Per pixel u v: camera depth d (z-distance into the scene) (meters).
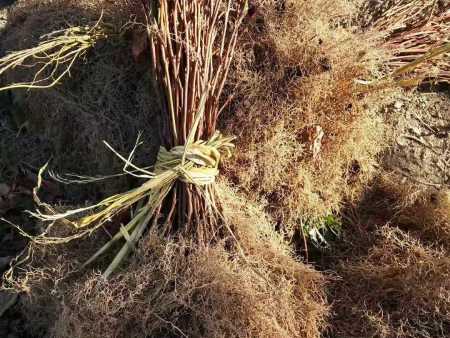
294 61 0.55
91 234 0.51
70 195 0.61
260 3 0.57
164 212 0.50
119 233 0.49
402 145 0.60
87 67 0.62
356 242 0.57
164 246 0.47
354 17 0.62
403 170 0.59
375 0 0.63
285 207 0.55
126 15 0.60
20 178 0.64
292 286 0.49
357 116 0.57
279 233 0.55
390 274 0.52
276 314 0.46
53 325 0.50
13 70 0.66
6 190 0.63
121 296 0.45
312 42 0.55
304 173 0.55
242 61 0.56
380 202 0.59
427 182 0.59
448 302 0.49
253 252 0.49
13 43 0.70
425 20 0.62
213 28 0.52
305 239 0.55
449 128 0.61
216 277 0.45
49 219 0.47
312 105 0.55
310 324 0.48
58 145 0.63
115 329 0.45
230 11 0.57
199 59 0.50
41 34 0.66
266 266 0.49
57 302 0.48
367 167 0.59
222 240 0.48
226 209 0.50
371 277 0.52
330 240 0.57
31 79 0.64
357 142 0.57
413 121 0.61
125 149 0.58
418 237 0.55
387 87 0.55
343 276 0.53
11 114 0.68
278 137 0.54
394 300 0.51
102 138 0.59
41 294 0.50
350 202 0.59
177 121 0.50
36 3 0.71
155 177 0.48
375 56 0.56
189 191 0.49
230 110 0.55
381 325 0.48
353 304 0.51
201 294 0.46
